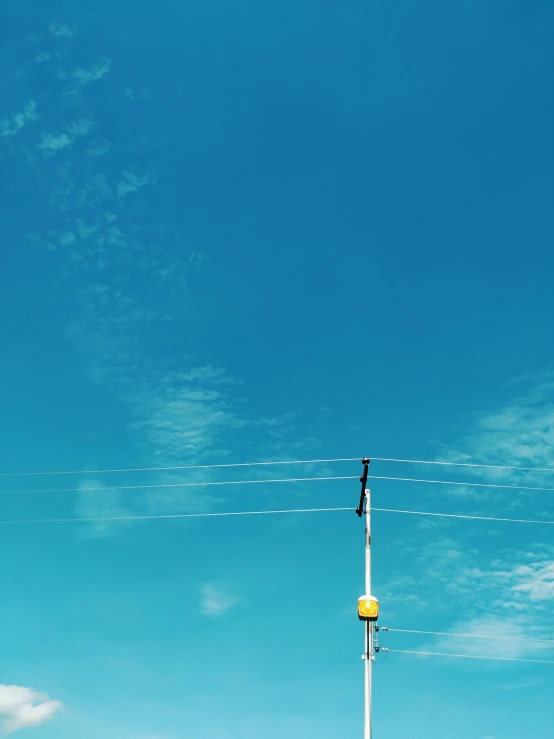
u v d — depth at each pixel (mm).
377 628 29875
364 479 33594
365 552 31906
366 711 28375
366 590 30812
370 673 29062
